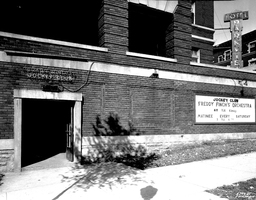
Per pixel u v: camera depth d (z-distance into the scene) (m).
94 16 11.11
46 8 10.37
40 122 13.64
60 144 13.65
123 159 8.60
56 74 7.62
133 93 9.05
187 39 10.55
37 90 7.21
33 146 12.95
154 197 4.60
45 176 6.32
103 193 4.90
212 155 8.73
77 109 7.85
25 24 10.12
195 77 10.66
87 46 8.19
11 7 9.84
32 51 7.36
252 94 12.50
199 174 6.29
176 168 7.05
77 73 7.99
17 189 5.22
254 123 12.34
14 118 6.86
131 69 9.04
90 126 8.14
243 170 6.60
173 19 10.34
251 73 12.55
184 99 10.29
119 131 8.66
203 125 10.77
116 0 8.95
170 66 9.99
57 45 7.75
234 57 17.69
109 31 8.70
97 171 6.82
